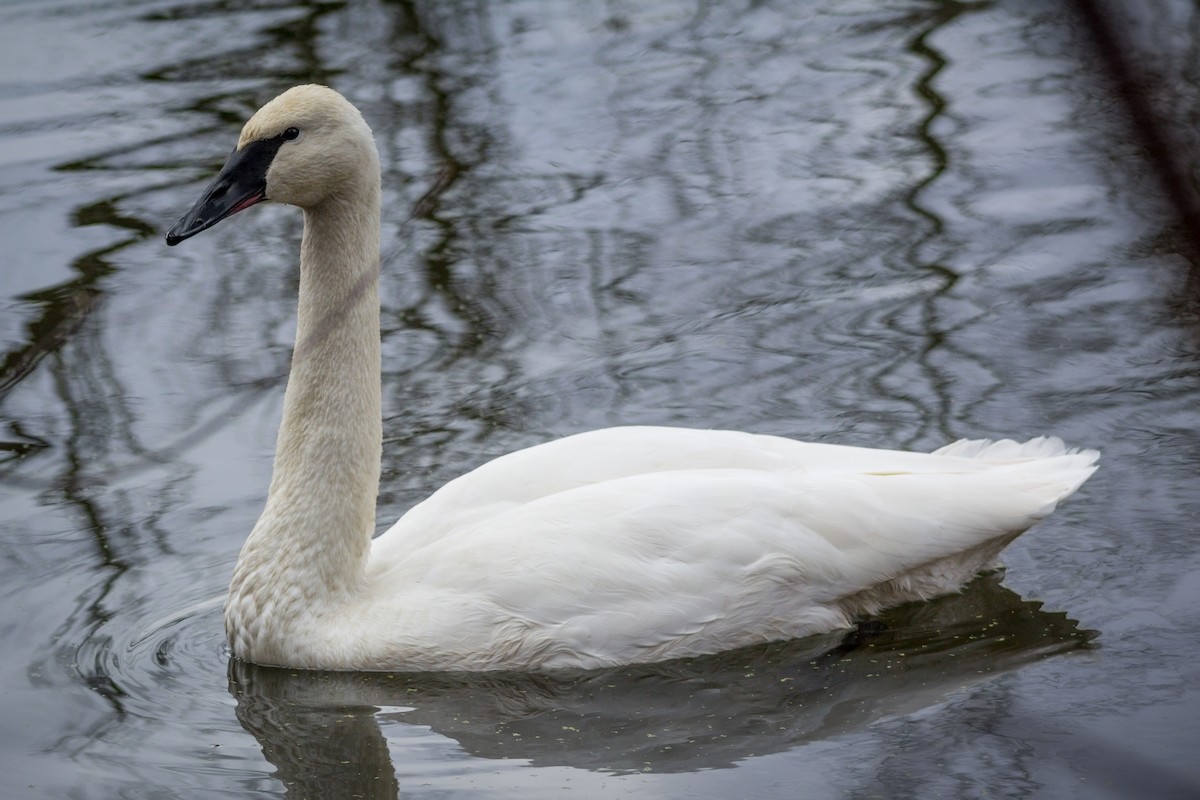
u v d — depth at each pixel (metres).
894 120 20.05
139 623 11.01
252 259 17.20
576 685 10.00
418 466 13.16
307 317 10.36
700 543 10.18
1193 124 17.66
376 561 10.69
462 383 14.56
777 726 9.38
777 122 20.17
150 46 22.56
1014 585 11.08
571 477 10.73
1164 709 9.27
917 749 8.96
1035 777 8.55
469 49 22.52
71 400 14.40
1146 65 19.31
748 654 10.30
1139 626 10.38
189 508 12.64
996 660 10.09
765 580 10.23
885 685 9.84
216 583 11.58
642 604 10.06
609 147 19.58
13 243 17.30
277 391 14.58
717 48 22.59
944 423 13.69
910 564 10.56
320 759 9.17
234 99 20.73
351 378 10.32
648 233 17.44
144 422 14.03
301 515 10.31
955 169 18.66
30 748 9.30
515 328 15.58
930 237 17.19
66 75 21.59
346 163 10.06
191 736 9.47
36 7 24.08
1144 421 13.55
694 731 9.36
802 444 11.12
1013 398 14.09
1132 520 11.92
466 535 10.45
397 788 8.76
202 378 14.80
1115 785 8.41
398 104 20.61
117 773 9.01
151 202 18.20
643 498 10.32
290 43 22.66
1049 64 21.28
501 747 9.23
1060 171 18.38
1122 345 14.94
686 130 20.00
